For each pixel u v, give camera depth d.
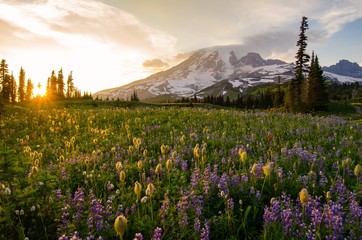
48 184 5.65
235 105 156.38
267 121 17.64
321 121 17.42
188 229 4.72
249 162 8.39
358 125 15.98
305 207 5.09
